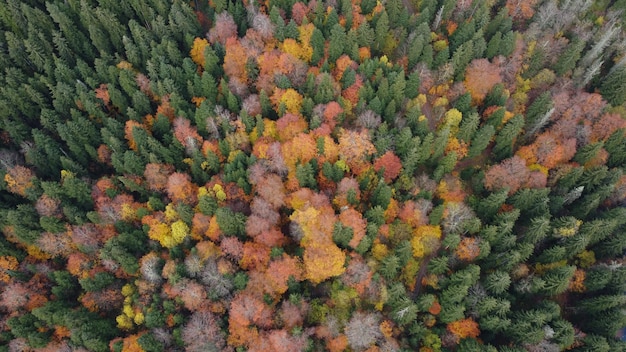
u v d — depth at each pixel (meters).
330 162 75.69
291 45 83.00
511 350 60.97
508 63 86.00
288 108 79.19
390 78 79.44
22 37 85.56
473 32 85.44
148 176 75.00
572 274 65.25
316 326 65.94
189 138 73.44
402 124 78.31
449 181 77.31
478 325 65.62
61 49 84.75
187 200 73.81
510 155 81.50
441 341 64.94
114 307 68.50
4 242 71.06
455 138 78.81
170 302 64.12
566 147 78.75
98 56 89.56
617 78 85.19
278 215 70.81
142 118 81.62
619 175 75.38
